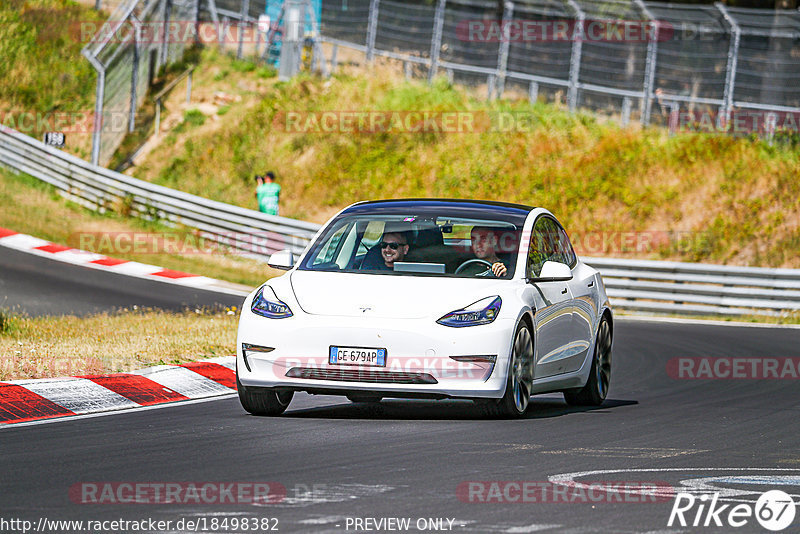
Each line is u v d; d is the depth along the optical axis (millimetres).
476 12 129000
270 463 24438
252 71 131000
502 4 124625
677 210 107625
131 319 58000
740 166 111625
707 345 59781
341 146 116812
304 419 31906
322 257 34438
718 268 82625
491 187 111562
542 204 109812
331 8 132000
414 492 21406
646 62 118125
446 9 130250
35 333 50438
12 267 80625
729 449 27797
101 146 117438
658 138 115688
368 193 112562
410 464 24453
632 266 84188
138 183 104188
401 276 32906
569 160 113625
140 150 119000
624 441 28656
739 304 81438
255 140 118875
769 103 118688
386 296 31750
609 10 119812
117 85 120438
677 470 24422
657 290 83188
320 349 31016
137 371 38219
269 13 133375
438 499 20781
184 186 114188
